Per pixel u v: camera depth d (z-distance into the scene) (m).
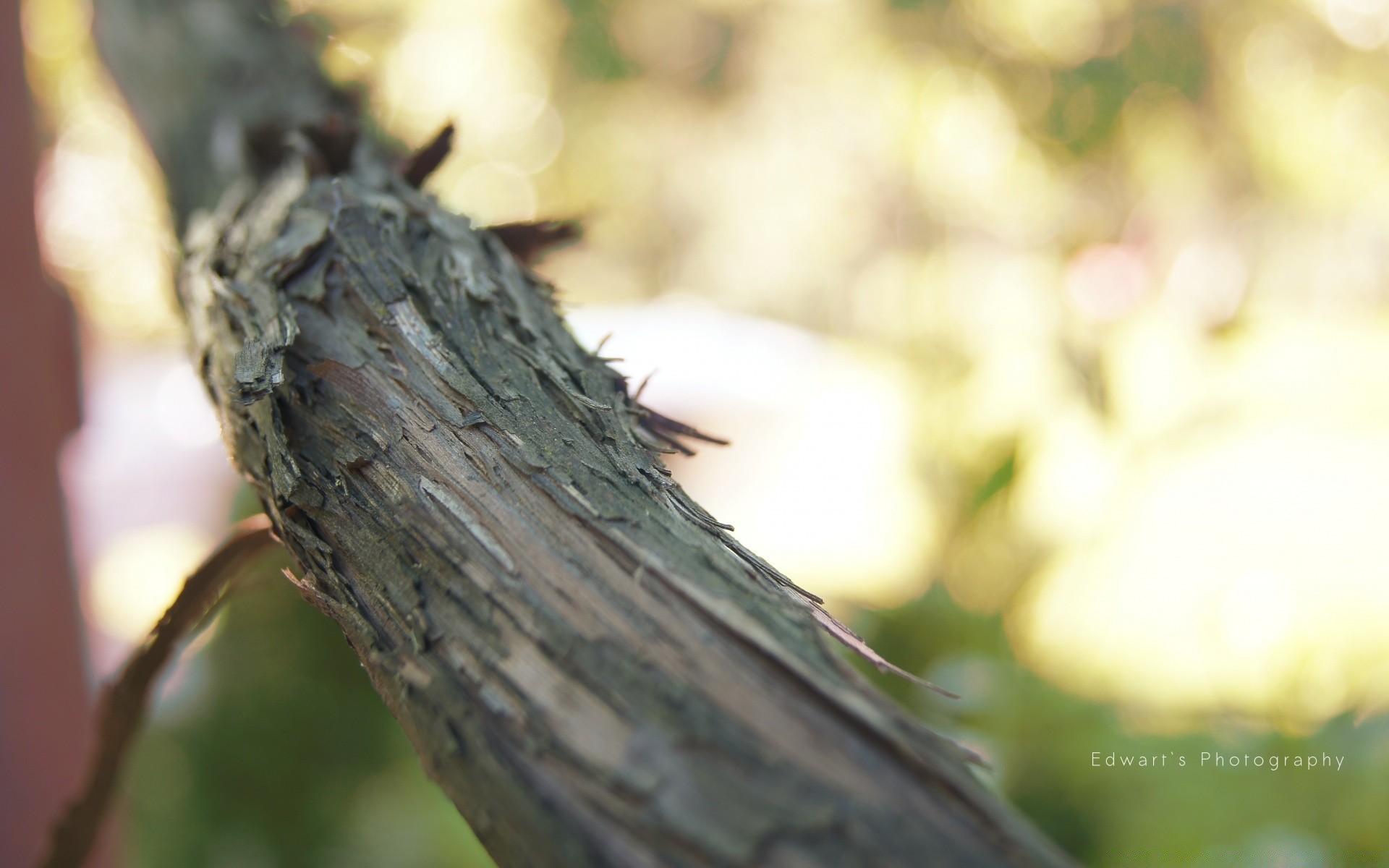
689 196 4.93
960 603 1.01
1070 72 2.02
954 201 2.17
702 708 0.35
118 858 0.77
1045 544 1.04
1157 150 2.12
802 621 0.36
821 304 5.09
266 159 0.49
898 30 2.28
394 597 0.37
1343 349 2.05
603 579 0.36
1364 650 1.06
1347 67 2.56
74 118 1.97
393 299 0.41
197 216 0.49
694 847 0.34
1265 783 0.91
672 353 3.16
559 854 0.34
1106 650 1.16
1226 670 1.13
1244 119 2.36
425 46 2.77
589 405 0.39
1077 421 1.23
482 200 3.09
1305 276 3.17
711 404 2.85
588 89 3.10
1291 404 1.84
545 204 3.38
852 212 4.38
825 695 0.34
